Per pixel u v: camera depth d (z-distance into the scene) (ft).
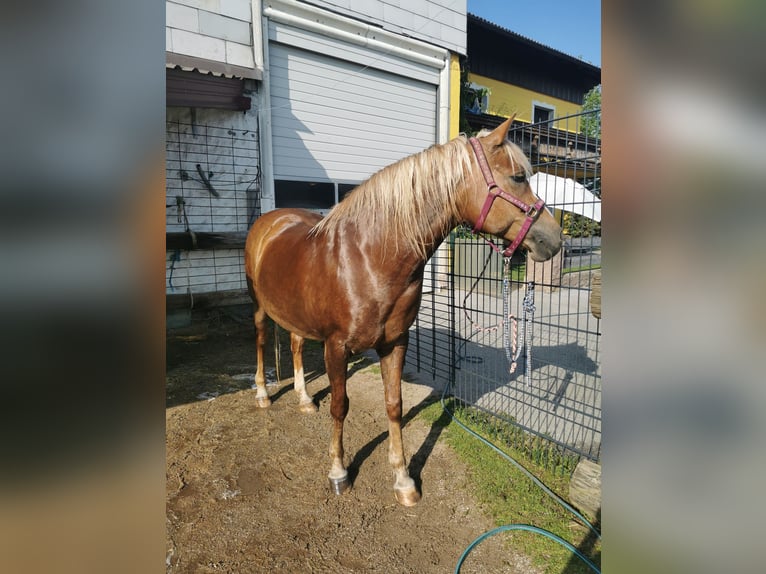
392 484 6.68
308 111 17.44
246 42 15.46
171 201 14.90
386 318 5.75
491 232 5.57
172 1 14.02
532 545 5.33
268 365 12.28
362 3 17.74
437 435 8.07
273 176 16.74
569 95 37.65
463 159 5.38
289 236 7.51
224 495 6.42
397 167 5.60
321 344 14.47
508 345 6.47
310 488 6.60
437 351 13.52
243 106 14.20
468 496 6.31
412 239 5.46
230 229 15.94
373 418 8.89
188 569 5.05
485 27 28.09
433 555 5.26
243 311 16.62
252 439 8.05
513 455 7.30
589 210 10.27
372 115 19.22
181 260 15.23
